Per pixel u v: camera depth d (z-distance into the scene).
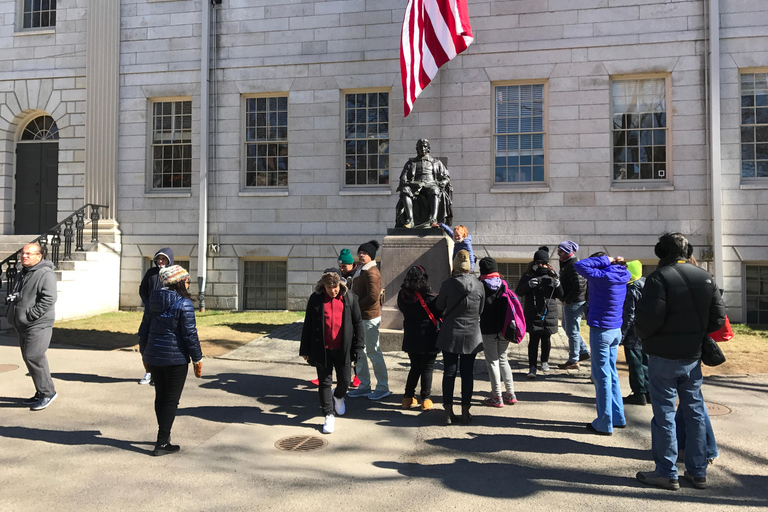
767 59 12.73
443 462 4.90
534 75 13.75
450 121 14.12
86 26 15.77
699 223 13.02
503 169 14.09
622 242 13.32
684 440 4.88
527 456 5.05
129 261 15.29
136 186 15.38
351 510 3.96
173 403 5.09
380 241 14.34
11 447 5.24
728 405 6.60
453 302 6.00
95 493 4.25
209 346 10.09
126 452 5.12
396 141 14.38
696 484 4.34
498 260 13.92
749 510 3.97
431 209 9.79
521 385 7.67
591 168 13.50
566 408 6.59
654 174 13.46
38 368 6.45
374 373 7.73
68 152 15.74
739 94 12.93
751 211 12.73
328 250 14.52
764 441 5.39
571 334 8.51
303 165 14.75
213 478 4.54
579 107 13.58
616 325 5.68
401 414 6.37
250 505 4.05
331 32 14.66
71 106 15.77
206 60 14.95
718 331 4.56
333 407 6.02
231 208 15.02
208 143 15.06
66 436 5.56
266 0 14.94
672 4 13.18
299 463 4.88
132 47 15.49
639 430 5.80
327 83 14.68
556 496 4.20
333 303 5.93
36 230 16.14
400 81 14.36
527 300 8.04
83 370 8.30
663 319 4.31
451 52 10.90
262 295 15.15
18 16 16.31
